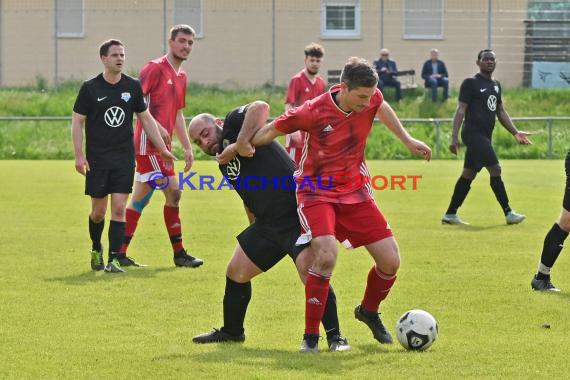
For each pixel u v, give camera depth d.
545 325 13.16
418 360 11.35
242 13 61.47
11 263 18.62
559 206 29.22
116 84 17.91
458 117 24.81
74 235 22.59
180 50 19.42
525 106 56.72
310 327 11.92
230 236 22.56
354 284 16.39
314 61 26.17
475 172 24.77
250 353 11.80
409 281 16.59
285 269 18.05
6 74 61.41
